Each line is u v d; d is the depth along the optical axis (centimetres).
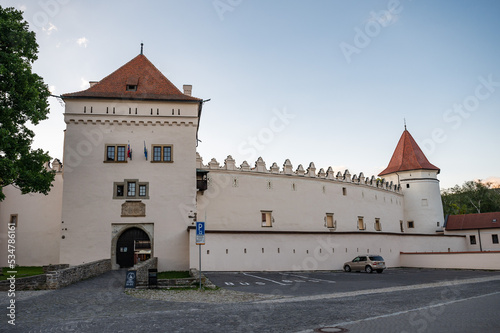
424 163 6494
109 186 3356
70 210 3272
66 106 3416
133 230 3347
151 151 3462
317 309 1288
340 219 5003
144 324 1053
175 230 3353
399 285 2209
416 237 4916
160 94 3600
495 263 3831
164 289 1941
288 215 4478
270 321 1078
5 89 2336
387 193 6028
